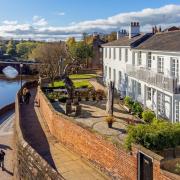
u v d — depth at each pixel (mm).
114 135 20344
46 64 71125
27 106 33719
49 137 21750
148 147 13180
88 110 28953
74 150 18547
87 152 17000
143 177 12664
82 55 83688
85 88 41656
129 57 36594
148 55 31094
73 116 26469
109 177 14914
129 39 40031
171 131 13500
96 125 23344
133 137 13438
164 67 27094
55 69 64125
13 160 23000
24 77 106062
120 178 14141
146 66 31469
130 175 13414
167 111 25578
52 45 89250
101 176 15188
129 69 35156
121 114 27828
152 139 13242
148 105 29562
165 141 13328
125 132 21219
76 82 49906
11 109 43688
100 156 15719
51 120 22719
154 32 38906
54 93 36312
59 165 16562
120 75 40188
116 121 24844
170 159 12383
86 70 69125
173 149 13281
